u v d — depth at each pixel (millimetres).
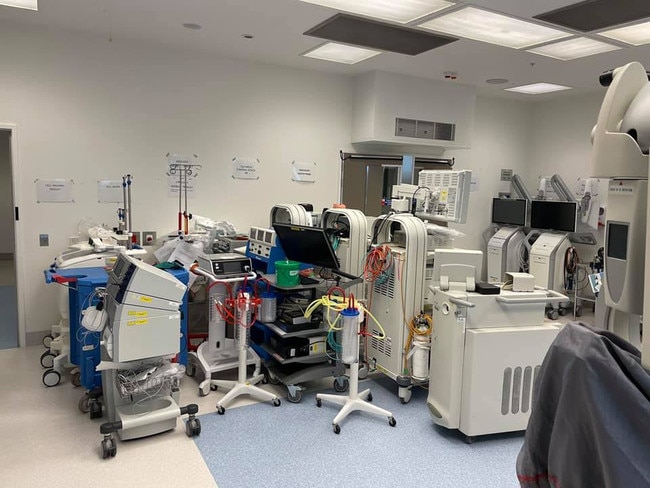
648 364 859
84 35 4453
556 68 5156
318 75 5648
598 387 882
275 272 3801
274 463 2746
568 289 6191
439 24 3889
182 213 4957
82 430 3053
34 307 4523
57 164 4473
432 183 4066
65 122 4465
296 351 3604
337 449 2918
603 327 1180
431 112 5891
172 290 2855
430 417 3375
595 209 6312
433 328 3170
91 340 3242
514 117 7297
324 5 3568
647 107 998
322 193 5836
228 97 5160
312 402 3555
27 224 4422
